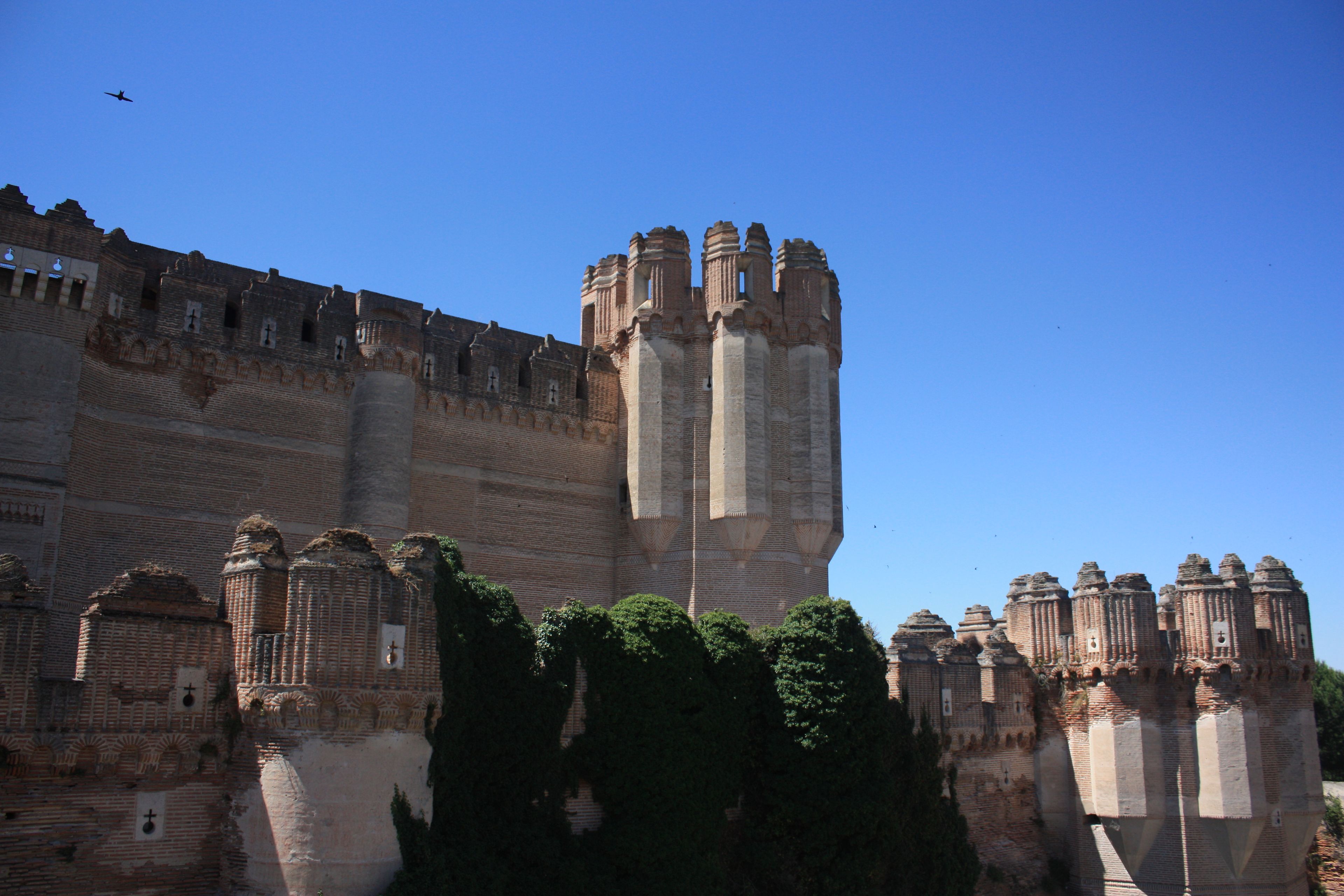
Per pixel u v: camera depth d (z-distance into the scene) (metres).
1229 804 49.59
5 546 40.88
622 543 58.34
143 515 45.47
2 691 29.47
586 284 65.75
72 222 44.16
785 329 59.06
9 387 41.94
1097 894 51.41
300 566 32.06
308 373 50.62
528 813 36.53
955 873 46.53
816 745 41.97
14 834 29.30
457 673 34.06
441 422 54.66
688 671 40.91
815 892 41.72
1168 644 52.47
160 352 46.91
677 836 38.75
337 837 30.78
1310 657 53.22
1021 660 54.03
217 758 32.31
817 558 57.19
